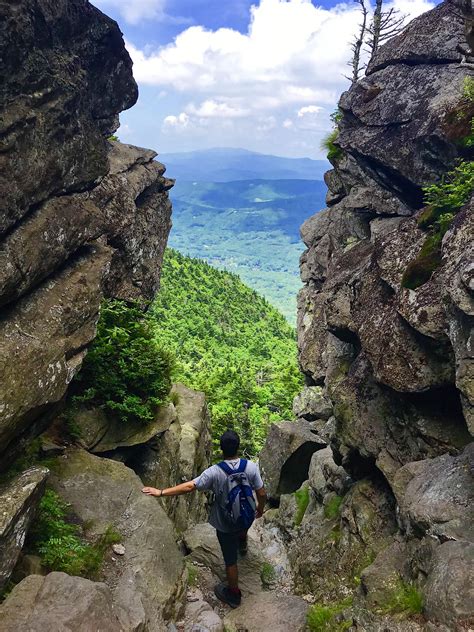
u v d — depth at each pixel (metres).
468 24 8.77
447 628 4.26
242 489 6.14
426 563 5.45
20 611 4.36
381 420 9.14
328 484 12.17
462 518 5.63
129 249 13.07
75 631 4.13
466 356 6.49
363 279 10.43
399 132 13.34
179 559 7.00
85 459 8.30
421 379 7.94
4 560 4.85
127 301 13.04
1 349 5.76
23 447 6.55
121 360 10.05
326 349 16.81
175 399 16.75
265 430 48.94
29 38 7.07
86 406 9.63
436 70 13.63
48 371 6.26
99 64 11.52
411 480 7.09
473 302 6.40
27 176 6.80
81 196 8.55
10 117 6.49
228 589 6.88
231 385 76.06
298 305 21.06
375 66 15.68
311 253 20.30
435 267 8.20
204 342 142.12
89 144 8.59
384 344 8.59
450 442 7.84
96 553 6.27
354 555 8.26
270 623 6.06
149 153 15.69
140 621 4.93
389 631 4.79
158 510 7.59
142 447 10.67
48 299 7.16
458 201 8.83
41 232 6.98
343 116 16.17
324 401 18.19
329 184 19.33
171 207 16.73
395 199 14.38
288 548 11.48
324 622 5.98
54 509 6.44
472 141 10.50
